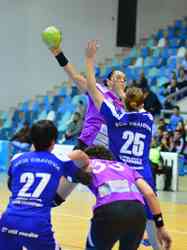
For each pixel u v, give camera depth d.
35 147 6.29
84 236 11.22
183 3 33.78
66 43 32.59
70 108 29.22
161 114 25.98
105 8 33.31
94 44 7.54
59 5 32.41
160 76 29.30
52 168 6.10
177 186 21.19
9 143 26.34
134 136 7.81
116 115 7.70
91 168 6.49
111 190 6.40
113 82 8.69
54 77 32.34
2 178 23.27
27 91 31.98
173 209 15.75
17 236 5.85
